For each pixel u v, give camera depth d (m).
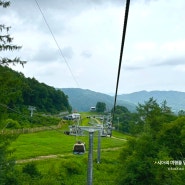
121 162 40.12
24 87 28.97
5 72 26.03
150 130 39.16
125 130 138.38
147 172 34.12
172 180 26.91
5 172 27.22
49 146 84.38
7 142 26.91
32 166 46.12
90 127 32.75
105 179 48.06
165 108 44.44
